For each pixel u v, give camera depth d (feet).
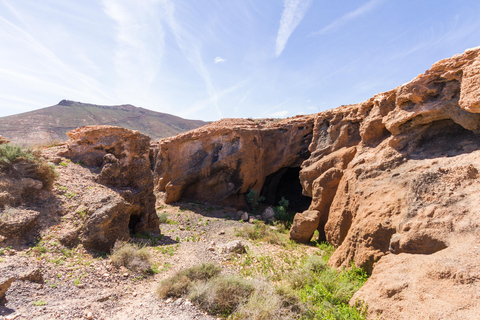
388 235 23.18
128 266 26.30
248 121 103.60
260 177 81.76
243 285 21.75
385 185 28.53
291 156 80.43
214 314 18.94
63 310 16.94
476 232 15.92
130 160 44.78
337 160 47.19
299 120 83.82
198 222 61.31
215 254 35.42
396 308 14.73
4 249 22.75
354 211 31.17
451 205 18.63
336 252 29.96
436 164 25.16
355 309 16.84
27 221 25.80
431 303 13.71
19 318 15.21
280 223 61.52
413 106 30.71
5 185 28.45
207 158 79.56
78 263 24.81
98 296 19.93
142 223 43.06
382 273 17.99
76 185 36.17
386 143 34.71
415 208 20.61
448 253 15.89
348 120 51.03
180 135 83.76
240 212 72.28
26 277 19.49
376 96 40.75
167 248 36.01
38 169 32.14
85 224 29.89
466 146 24.71
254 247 40.37
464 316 12.19
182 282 22.45
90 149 44.29
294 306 19.58
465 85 23.53
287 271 29.68
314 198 46.62
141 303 19.90
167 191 77.92
